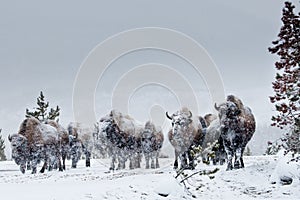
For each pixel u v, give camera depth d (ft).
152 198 40.09
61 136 82.53
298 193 45.70
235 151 63.36
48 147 75.51
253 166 61.11
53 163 78.07
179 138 67.00
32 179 59.21
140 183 44.57
